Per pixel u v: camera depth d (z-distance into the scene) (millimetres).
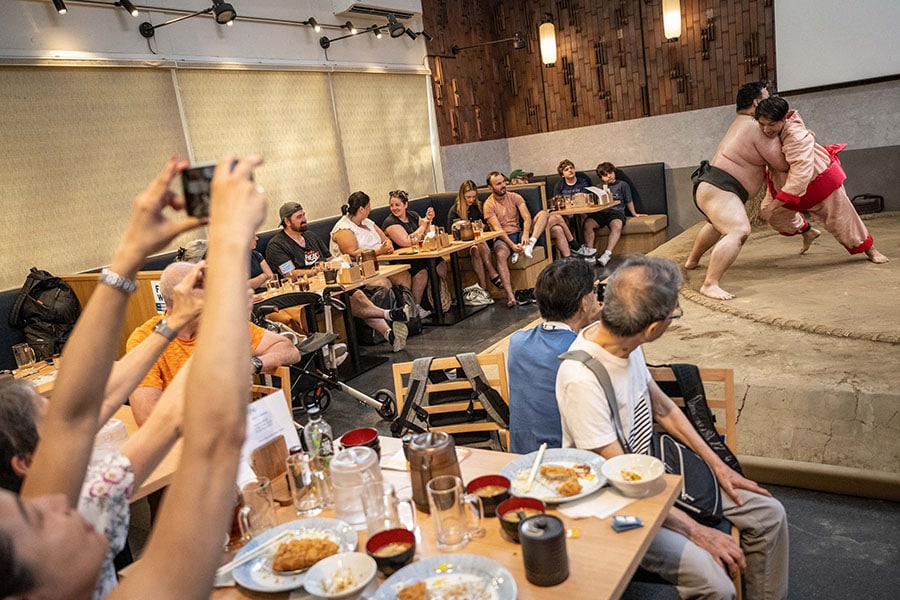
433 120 8758
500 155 9758
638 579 1828
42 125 5004
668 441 1994
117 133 5465
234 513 1556
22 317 4691
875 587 2217
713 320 3998
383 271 5344
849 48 7227
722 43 8031
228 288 701
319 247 5965
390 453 1969
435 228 6414
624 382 1873
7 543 614
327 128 7352
